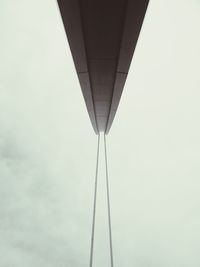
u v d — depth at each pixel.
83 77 18.00
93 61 16.50
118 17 13.20
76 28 13.83
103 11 12.86
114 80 18.39
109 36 14.46
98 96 21.11
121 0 12.21
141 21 13.24
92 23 13.64
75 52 15.62
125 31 13.82
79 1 12.28
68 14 12.98
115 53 15.71
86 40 14.80
